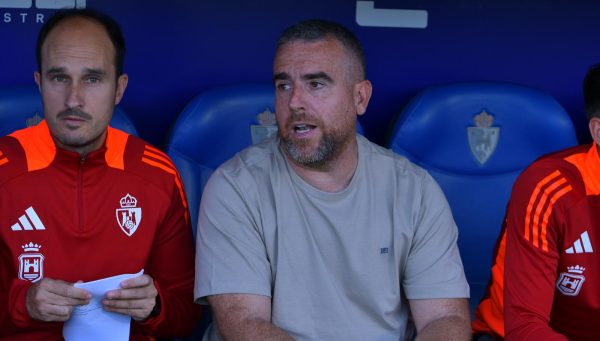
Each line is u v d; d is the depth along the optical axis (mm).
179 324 5840
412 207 5625
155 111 8039
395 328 5586
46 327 5691
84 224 5746
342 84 5395
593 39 8531
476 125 7227
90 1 7777
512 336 5648
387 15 8203
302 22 5531
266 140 5879
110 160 5879
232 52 8078
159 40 7941
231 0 7992
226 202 5480
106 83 5598
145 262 5898
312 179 5492
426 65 8344
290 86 5395
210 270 5430
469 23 8328
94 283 5207
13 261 5695
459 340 5414
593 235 5730
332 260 5469
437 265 5609
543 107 7262
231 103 6902
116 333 5348
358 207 5516
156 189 5934
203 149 6820
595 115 5719
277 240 5438
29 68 7785
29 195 5707
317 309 5449
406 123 7117
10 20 7684
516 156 7281
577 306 5926
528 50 8461
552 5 8414
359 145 5703
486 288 6711
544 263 5703
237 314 5293
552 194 5695
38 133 5852
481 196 7281
